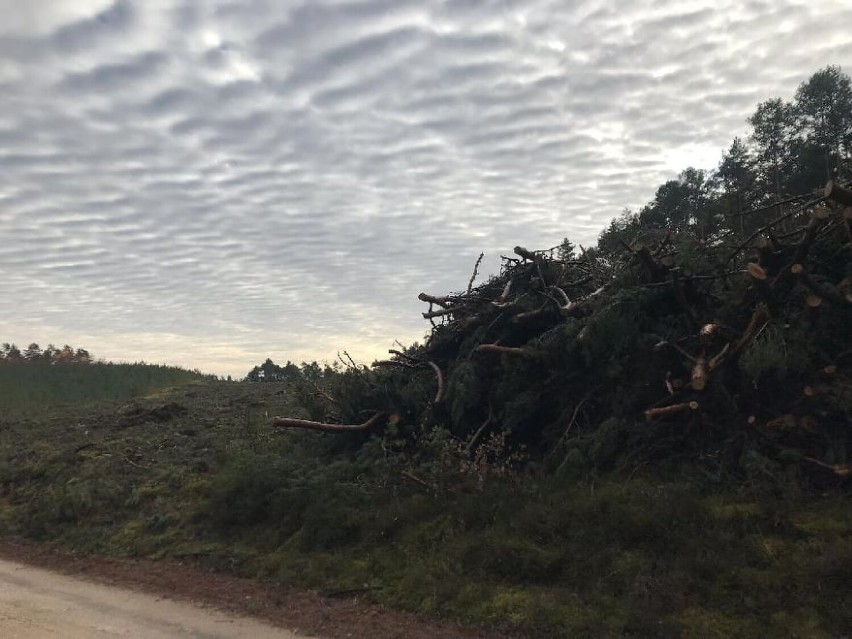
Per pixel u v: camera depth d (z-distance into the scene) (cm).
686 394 763
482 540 693
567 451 826
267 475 924
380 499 848
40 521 1083
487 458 879
